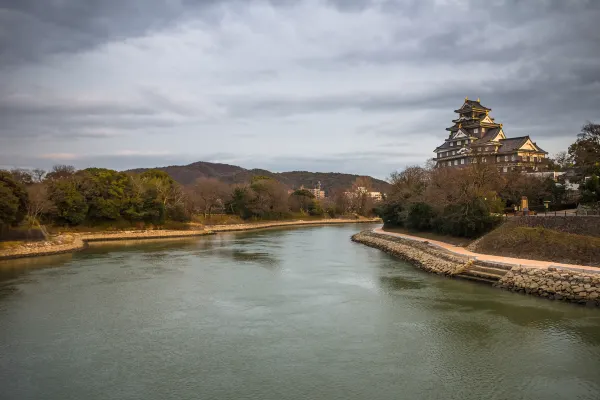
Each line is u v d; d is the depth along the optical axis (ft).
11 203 189.47
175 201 331.36
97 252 203.10
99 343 80.53
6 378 66.54
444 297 111.75
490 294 113.70
